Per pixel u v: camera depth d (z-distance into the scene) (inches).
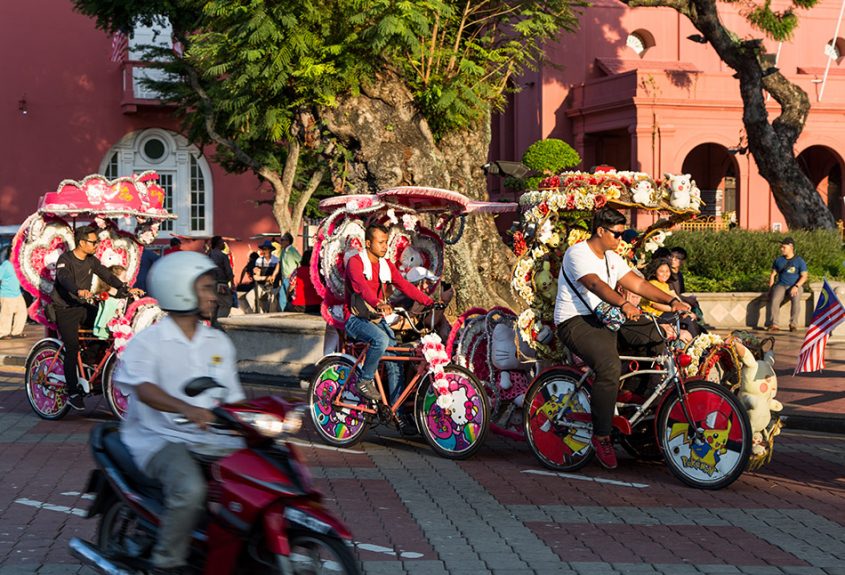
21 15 1512.1
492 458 373.7
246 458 179.9
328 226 399.5
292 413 181.8
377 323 376.5
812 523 277.4
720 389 320.5
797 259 839.1
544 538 259.0
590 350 331.9
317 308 576.4
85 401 520.7
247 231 1599.4
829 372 579.8
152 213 500.4
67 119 1533.0
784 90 1074.7
